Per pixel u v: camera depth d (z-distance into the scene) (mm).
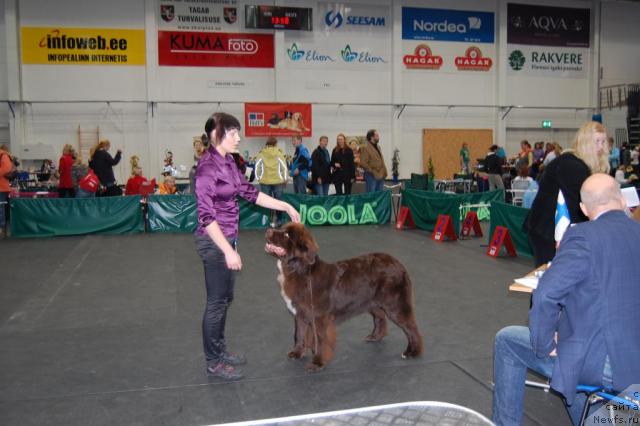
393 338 4570
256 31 17172
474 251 8375
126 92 16547
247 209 10766
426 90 18859
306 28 17234
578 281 2223
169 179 12406
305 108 17234
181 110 16938
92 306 5547
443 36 18766
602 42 20188
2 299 5820
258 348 4367
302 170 12656
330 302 3803
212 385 3654
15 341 4531
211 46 16906
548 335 2271
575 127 20438
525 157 15688
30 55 15805
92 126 16406
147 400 3432
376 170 11891
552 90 19922
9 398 3457
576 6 19750
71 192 12641
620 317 2199
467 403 3361
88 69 16203
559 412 3273
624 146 16953
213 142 3543
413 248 8633
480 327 4816
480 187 14578
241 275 6840
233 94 17234
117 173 16688
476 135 19422
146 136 16781
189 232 10375
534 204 3707
